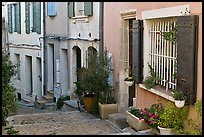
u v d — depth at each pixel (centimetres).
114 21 1155
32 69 1967
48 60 1772
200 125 700
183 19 730
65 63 1639
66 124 1010
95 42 1309
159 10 844
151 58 931
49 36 1736
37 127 969
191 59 708
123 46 1106
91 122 1048
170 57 833
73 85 1545
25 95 2047
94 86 1138
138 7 976
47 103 1667
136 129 873
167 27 848
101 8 1248
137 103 1002
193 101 715
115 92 1155
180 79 748
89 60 1169
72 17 1495
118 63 1131
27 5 1955
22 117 1171
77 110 1315
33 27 1897
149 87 890
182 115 756
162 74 878
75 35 1498
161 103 841
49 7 1712
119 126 978
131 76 1103
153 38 920
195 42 702
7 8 2239
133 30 984
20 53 2106
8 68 909
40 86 1895
